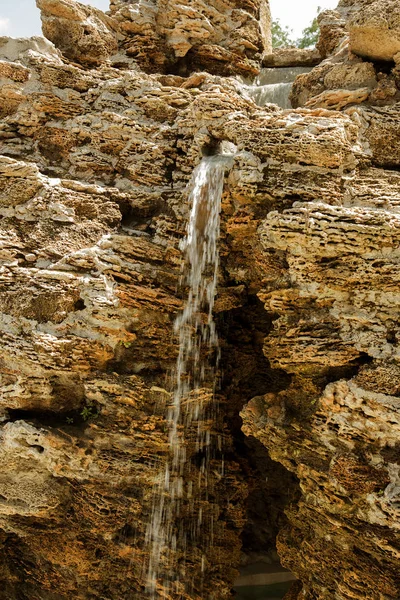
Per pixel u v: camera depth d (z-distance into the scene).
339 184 8.43
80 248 9.70
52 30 12.12
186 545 10.03
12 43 11.16
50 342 8.75
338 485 7.66
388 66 10.23
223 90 10.04
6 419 9.22
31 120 10.91
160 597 9.70
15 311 9.01
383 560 7.38
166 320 9.63
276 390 11.66
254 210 8.84
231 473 10.84
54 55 11.45
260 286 9.99
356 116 9.04
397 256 7.59
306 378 8.30
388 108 9.23
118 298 9.05
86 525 9.73
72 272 9.21
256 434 8.75
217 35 14.05
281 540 9.08
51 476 9.69
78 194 9.88
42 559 10.55
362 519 7.53
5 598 10.80
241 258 9.79
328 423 7.84
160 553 9.73
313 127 8.41
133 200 10.20
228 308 10.38
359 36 9.80
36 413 9.42
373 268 7.64
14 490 9.53
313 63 14.42
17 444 8.92
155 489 9.66
